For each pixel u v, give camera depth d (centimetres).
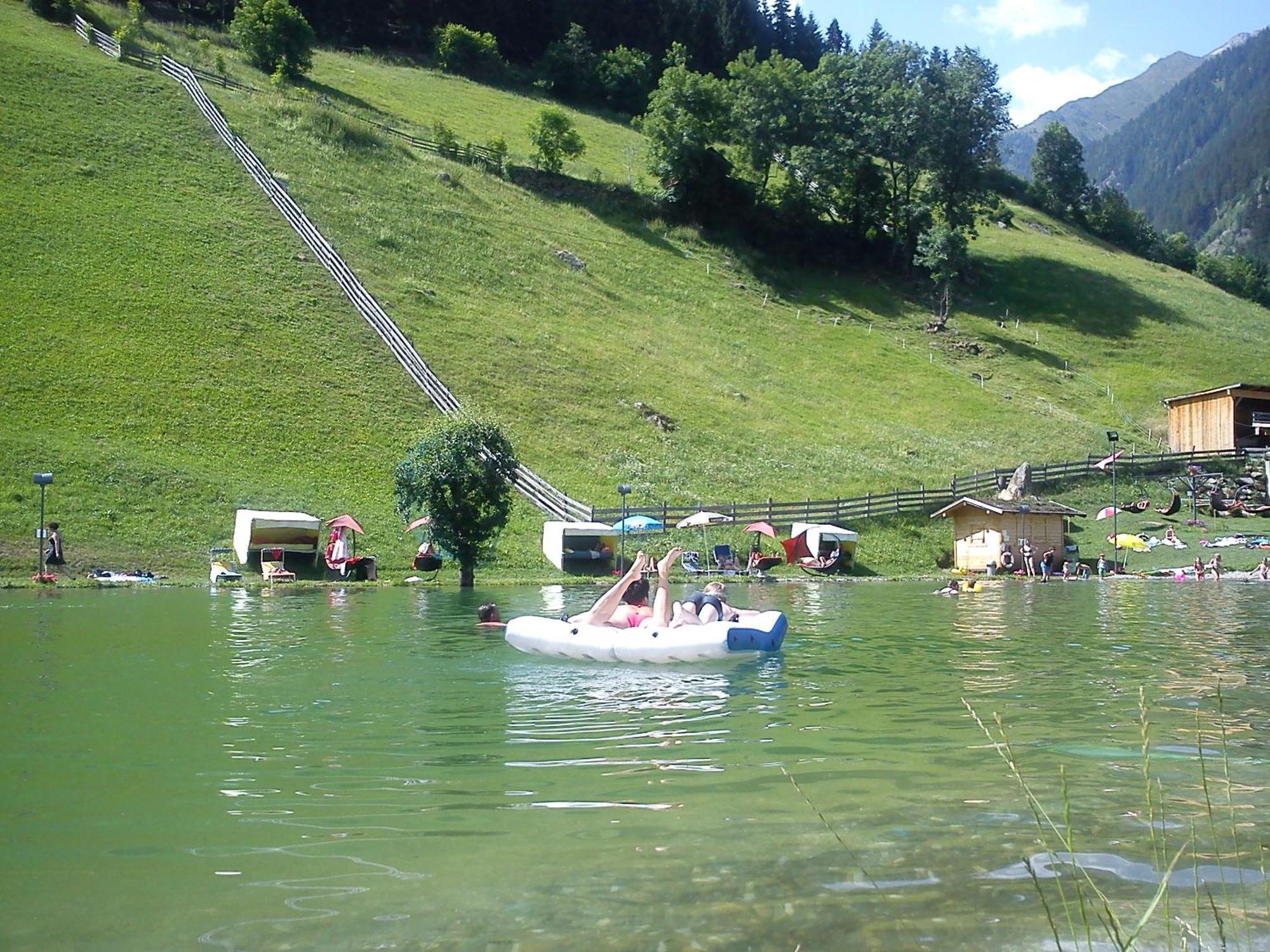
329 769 686
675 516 3703
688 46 11656
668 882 477
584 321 5588
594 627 1227
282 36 7969
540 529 3456
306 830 557
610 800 610
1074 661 1203
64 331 3788
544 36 11206
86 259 4331
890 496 4131
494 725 828
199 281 4469
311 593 2355
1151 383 6456
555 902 456
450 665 1156
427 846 530
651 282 6538
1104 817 568
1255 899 449
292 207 5403
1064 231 10088
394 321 4684
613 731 804
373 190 6150
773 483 4241
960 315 7338
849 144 8081
